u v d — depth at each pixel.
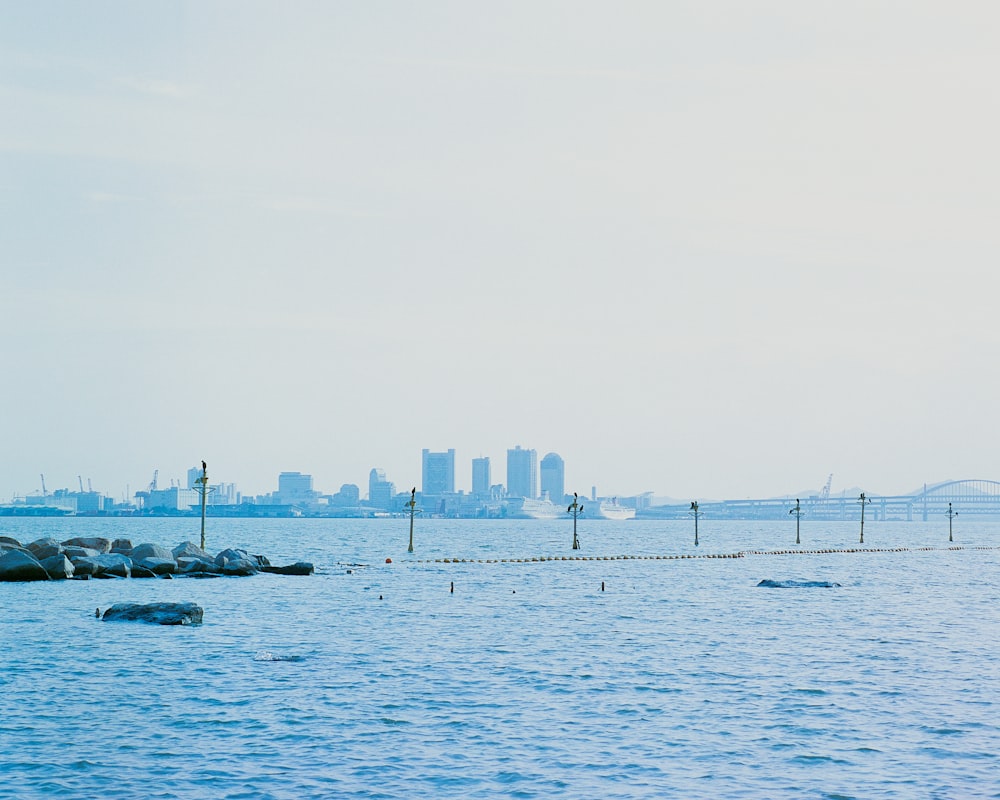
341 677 51.59
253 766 36.66
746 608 85.00
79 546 118.00
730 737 40.50
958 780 35.34
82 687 49.03
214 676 51.75
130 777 35.44
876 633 68.81
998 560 175.62
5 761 37.12
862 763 37.19
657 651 60.34
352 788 34.38
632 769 36.44
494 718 43.25
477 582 113.12
